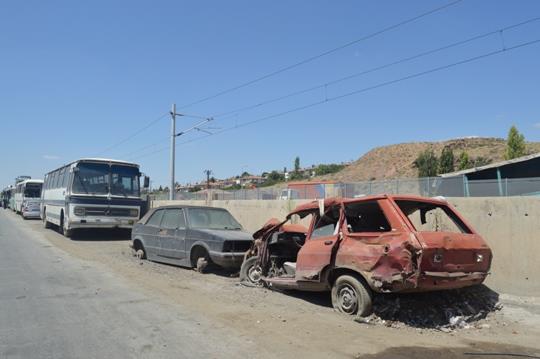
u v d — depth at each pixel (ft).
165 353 16.79
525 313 23.88
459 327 21.36
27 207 113.19
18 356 16.34
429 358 16.96
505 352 17.87
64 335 18.84
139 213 65.41
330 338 19.04
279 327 20.54
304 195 68.28
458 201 30.76
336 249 23.68
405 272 20.27
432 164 196.13
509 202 28.58
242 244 34.17
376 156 313.53
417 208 25.75
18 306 23.63
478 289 25.52
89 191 62.13
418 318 22.13
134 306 23.89
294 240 31.35
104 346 17.51
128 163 66.18
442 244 20.77
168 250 38.58
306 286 25.84
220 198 81.15
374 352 17.44
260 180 410.31
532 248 27.40
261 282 30.32
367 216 25.58
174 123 105.60
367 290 22.24
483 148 256.52
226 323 21.02
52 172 81.15
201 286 30.01
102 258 42.70
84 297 25.85
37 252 46.73
